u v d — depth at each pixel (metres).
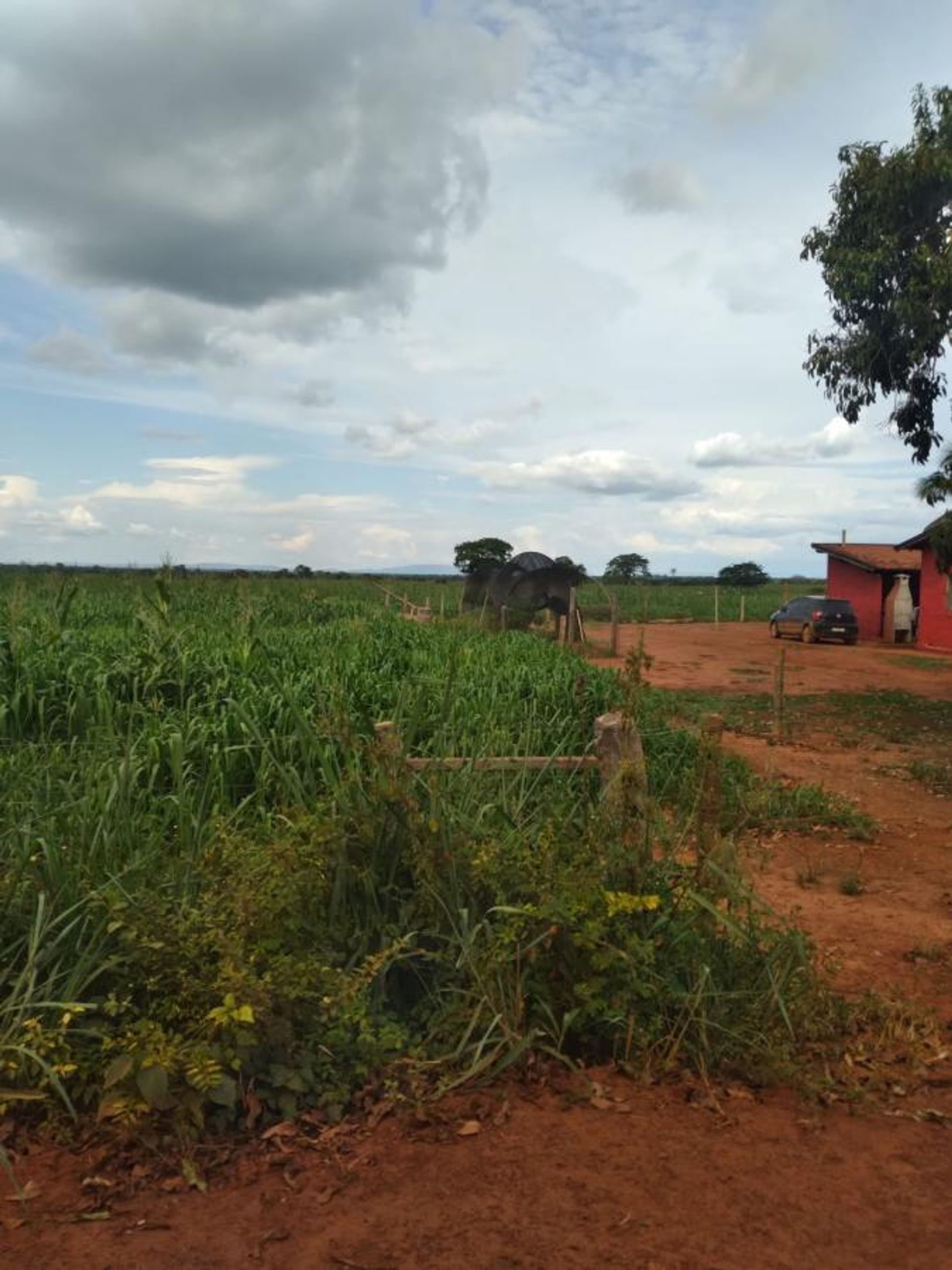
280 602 21.78
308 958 4.14
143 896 4.17
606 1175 3.44
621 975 4.30
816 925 6.64
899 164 15.52
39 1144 3.54
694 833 6.07
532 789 6.24
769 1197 3.35
